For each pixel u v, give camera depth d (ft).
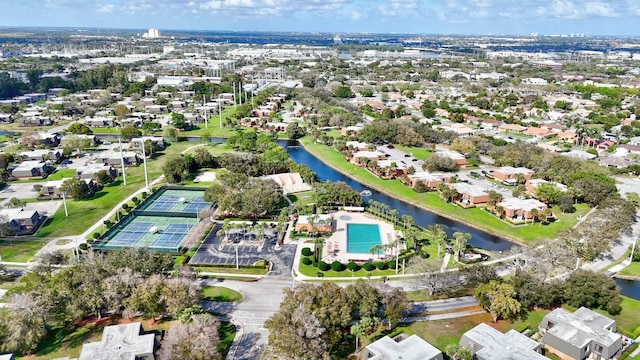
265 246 432.66
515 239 469.98
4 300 325.01
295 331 257.96
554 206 546.26
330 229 463.83
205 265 393.50
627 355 284.00
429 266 363.56
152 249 419.74
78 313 295.28
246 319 318.86
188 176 627.87
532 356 266.57
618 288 338.95
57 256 373.61
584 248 392.88
